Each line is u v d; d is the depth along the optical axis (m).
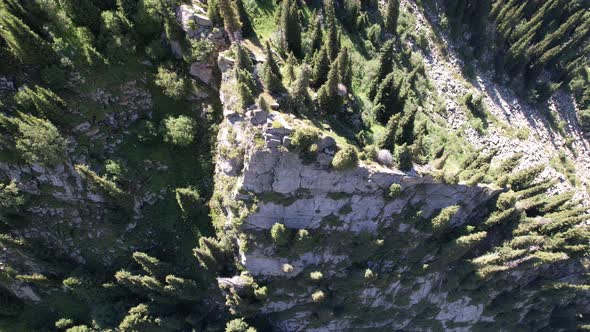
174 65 55.34
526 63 96.12
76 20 51.97
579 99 108.06
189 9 52.56
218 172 56.72
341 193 53.12
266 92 50.28
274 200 52.16
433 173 54.38
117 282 58.72
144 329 57.56
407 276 63.72
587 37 104.31
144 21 52.16
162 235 59.84
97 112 55.34
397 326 73.25
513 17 92.50
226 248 57.25
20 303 61.44
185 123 55.59
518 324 82.62
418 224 59.06
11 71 50.56
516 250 62.91
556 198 68.75
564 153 92.81
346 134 54.03
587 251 71.00
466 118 81.00
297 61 59.78
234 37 53.97
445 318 75.62
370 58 71.56
